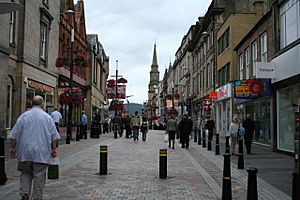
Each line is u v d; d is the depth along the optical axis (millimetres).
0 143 10016
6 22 21859
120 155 17703
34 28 27844
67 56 38531
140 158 16453
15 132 7070
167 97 67688
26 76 26172
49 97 31781
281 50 19047
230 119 32688
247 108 27516
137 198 8539
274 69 19953
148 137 35625
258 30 24125
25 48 25969
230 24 32781
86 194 8891
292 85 17781
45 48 30844
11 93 24703
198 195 8930
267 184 10414
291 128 18062
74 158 16062
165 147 23109
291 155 17859
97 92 61250
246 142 19328
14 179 10617
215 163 15219
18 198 8273
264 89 21172
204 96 46531
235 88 22672
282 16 19641
